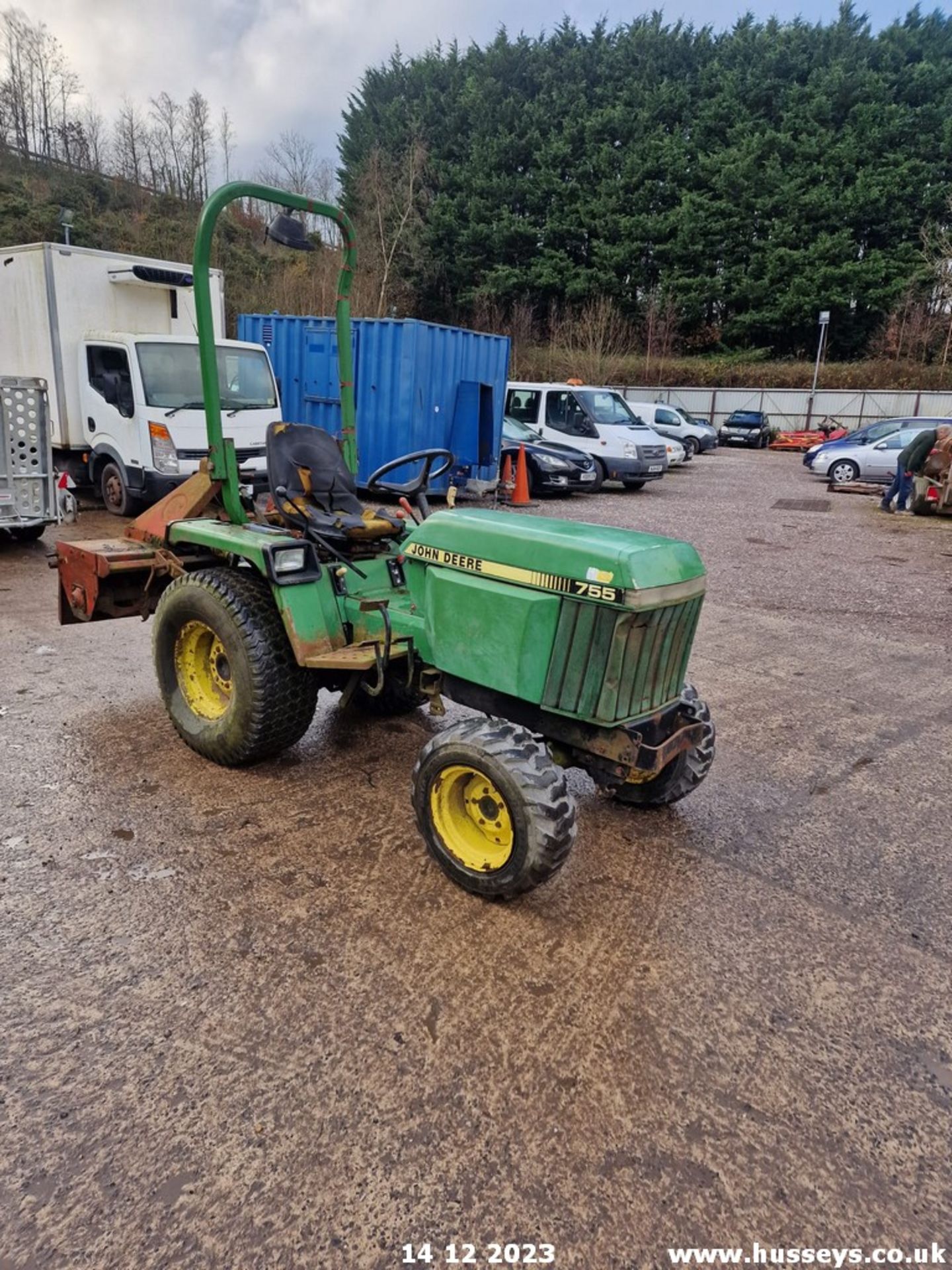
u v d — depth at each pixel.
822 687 5.29
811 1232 1.76
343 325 3.91
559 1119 2.00
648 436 14.96
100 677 4.83
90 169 39.72
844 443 17.39
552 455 13.55
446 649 2.97
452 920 2.74
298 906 2.78
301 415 11.88
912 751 4.34
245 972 2.45
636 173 39.38
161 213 37.53
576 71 42.12
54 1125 1.92
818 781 3.96
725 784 3.90
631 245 38.59
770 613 7.07
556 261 39.44
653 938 2.72
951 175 38.25
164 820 3.29
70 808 3.35
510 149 40.84
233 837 3.19
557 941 2.67
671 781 3.38
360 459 11.50
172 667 3.90
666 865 3.17
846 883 3.11
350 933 2.65
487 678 2.88
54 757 3.78
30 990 2.34
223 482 3.71
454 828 2.90
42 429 7.72
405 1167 1.86
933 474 12.80
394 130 43.16
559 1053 2.20
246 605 3.47
